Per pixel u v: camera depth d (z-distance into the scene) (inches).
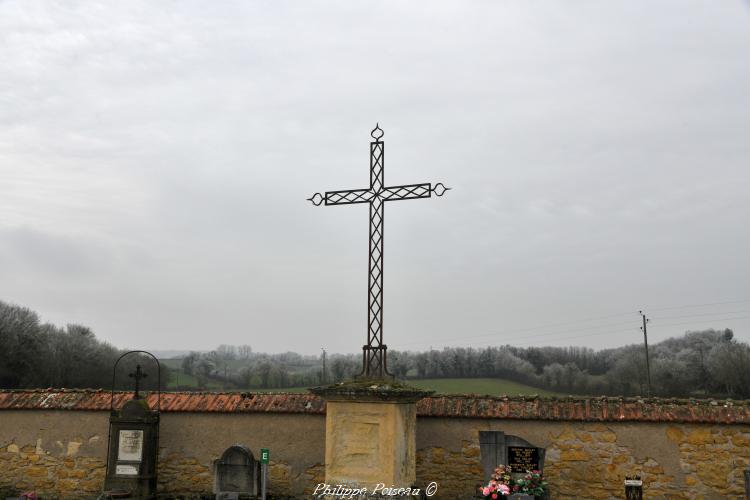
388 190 469.7
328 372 2033.7
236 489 552.1
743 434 520.4
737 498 513.7
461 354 1683.1
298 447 588.1
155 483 589.9
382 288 459.2
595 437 543.8
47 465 607.5
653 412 537.6
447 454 563.5
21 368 1562.5
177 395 623.2
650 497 528.4
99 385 1802.4
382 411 430.6
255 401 606.5
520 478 503.2
